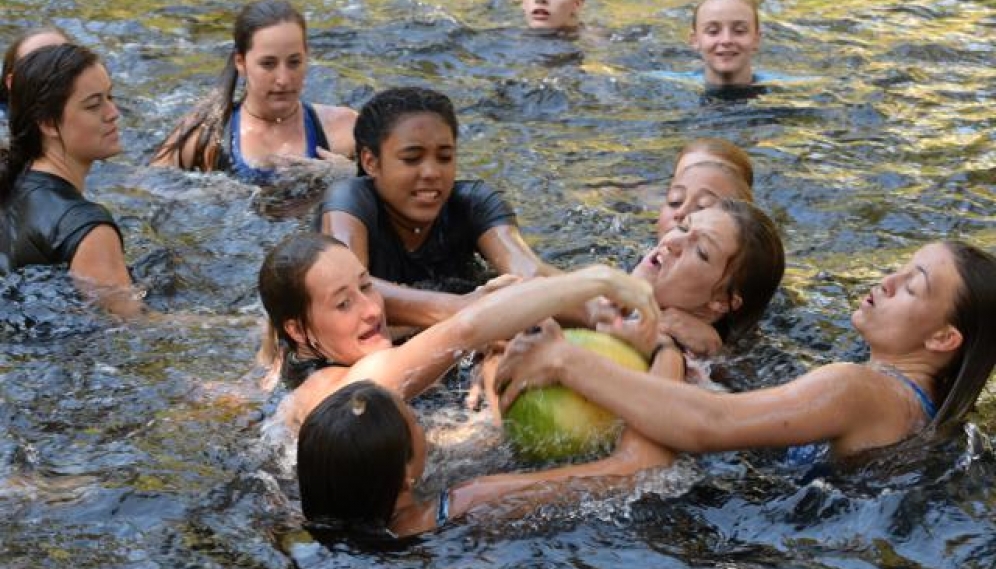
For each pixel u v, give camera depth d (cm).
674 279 749
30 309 797
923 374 661
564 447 621
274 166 1056
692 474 624
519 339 634
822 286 861
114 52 1362
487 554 558
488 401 681
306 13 1520
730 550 568
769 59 1416
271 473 625
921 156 1114
